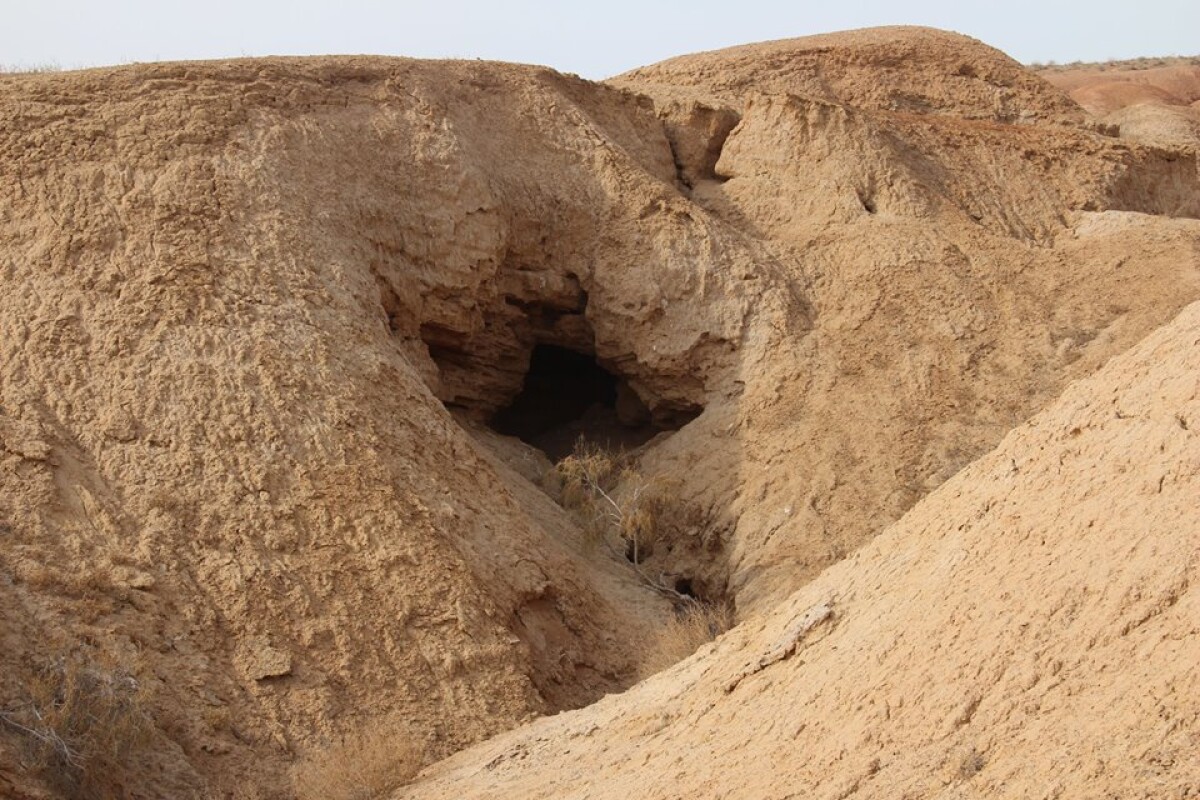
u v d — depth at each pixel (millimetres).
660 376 24562
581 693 17688
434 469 18484
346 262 20453
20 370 17516
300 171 21125
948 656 7840
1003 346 24062
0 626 14414
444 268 22812
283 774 14773
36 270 18469
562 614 18391
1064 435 8781
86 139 19922
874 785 7348
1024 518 8352
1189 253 25734
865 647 8711
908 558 9539
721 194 27391
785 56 34469
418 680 16156
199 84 21469
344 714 15602
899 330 24234
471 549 17750
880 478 21812
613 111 27875
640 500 22328
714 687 10398
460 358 24141
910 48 34969
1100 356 23656
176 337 18141
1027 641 7453
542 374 27328
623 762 10133
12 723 12945
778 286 24734
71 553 15859
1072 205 28719
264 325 18547
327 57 24484
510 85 25969
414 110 23688
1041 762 6645
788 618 10547
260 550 16594
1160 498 7492
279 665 15695
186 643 15586
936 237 25969
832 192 26625
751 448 22812
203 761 14484
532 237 24750
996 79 35000
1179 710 6344
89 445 17062
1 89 20562
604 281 24703
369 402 18484
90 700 13805
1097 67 78812
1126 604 7105
